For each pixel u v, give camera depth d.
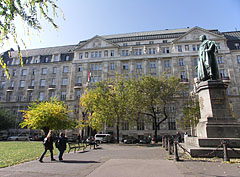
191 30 45.75
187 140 13.39
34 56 55.91
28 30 4.97
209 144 9.61
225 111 10.45
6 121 42.41
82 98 34.53
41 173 6.59
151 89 27.53
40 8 5.02
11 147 18.70
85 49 50.00
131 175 6.12
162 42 49.03
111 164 8.25
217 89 10.88
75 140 36.47
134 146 21.09
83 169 7.25
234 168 6.90
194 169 6.84
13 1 4.72
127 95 26.08
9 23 4.79
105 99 26.88
